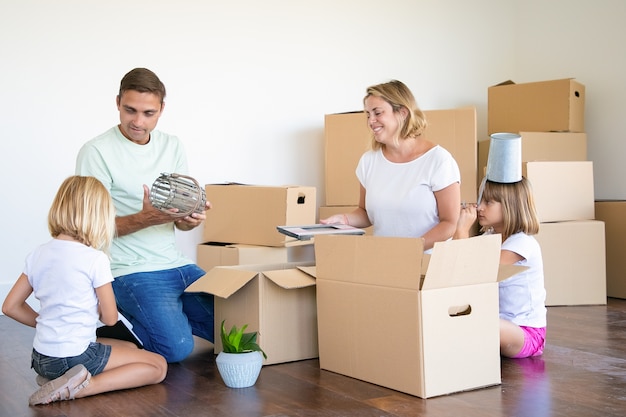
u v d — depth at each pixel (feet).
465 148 13.55
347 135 14.07
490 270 7.50
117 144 8.80
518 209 8.69
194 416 6.69
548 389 7.44
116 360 7.59
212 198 12.95
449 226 8.43
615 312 12.21
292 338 8.66
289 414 6.70
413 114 8.65
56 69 12.55
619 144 15.35
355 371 7.85
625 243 13.60
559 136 14.39
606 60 15.58
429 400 7.06
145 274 8.77
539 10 17.06
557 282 12.88
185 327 8.77
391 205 8.75
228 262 12.41
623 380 7.78
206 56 13.92
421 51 16.57
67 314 7.23
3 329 10.94
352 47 15.67
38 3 12.38
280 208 12.14
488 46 17.44
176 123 13.64
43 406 7.11
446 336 7.23
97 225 7.27
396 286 7.29
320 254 8.17
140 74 8.53
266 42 14.58
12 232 12.35
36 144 12.45
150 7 13.32
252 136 14.48
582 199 13.28
